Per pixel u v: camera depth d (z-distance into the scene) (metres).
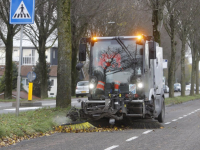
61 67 14.76
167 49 58.22
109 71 12.51
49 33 34.34
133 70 12.40
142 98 12.30
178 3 32.44
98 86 12.51
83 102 12.09
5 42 31.38
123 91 12.40
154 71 13.98
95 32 39.31
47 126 11.07
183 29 40.94
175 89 86.75
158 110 14.30
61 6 14.70
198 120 16.05
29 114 13.30
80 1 30.36
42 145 8.66
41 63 35.84
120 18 37.88
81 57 12.10
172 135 10.58
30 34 34.28
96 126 12.76
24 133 9.95
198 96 50.72
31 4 12.55
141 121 15.18
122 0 35.03
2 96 48.19
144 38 12.49
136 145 8.70
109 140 9.49
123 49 12.51
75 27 35.53
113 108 11.61
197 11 35.62
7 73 31.45
